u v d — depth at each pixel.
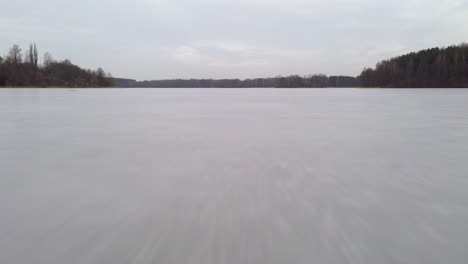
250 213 2.59
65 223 2.43
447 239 2.17
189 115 11.43
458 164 4.23
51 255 1.97
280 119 9.95
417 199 2.93
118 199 2.95
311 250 2.01
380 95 29.12
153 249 2.02
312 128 7.82
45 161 4.46
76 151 5.14
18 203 2.86
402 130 7.36
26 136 6.62
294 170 3.94
